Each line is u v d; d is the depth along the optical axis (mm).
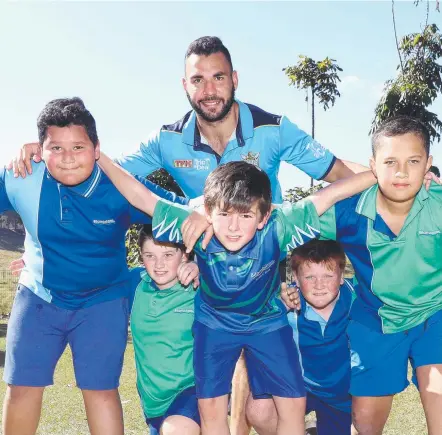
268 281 3174
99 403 3414
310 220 3162
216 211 2986
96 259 3410
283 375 3197
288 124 3861
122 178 3307
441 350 3236
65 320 3432
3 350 9070
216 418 3209
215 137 3826
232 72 3693
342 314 3525
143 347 3465
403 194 3045
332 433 3828
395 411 5453
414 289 3291
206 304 3303
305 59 15523
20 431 3461
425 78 11836
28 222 3402
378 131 3168
